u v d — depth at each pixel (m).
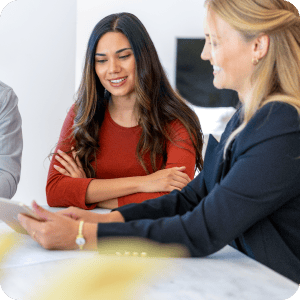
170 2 4.89
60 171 1.85
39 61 3.12
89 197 1.74
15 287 0.83
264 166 0.95
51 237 1.03
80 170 1.89
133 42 1.82
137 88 1.86
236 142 1.04
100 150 1.93
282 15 1.01
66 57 3.23
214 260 1.02
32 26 3.08
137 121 1.92
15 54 3.06
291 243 1.02
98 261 0.98
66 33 3.21
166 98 1.95
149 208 1.23
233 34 1.03
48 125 3.20
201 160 2.04
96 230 1.03
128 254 1.03
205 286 0.85
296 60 1.01
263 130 0.97
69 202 1.75
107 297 0.80
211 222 0.99
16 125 2.00
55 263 0.97
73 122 1.96
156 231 1.02
